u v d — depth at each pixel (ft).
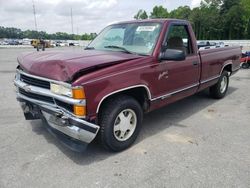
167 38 13.65
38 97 11.39
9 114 17.26
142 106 13.08
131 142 12.37
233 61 21.43
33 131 14.30
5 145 12.61
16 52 97.45
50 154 11.75
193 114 17.28
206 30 198.18
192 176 9.96
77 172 10.31
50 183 9.60
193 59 15.65
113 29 15.71
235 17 196.13
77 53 12.72
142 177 9.93
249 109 18.42
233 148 12.28
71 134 10.36
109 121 11.07
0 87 26.55
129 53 13.16
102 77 10.34
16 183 9.59
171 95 14.28
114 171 10.36
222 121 15.97
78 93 9.71
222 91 21.08
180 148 12.28
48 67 10.78
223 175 10.02
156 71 12.75
